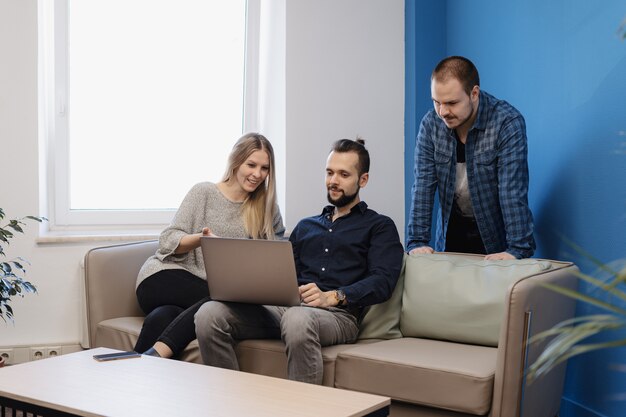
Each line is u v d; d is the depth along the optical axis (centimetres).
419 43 406
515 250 284
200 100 414
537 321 226
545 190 319
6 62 356
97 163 396
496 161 292
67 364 217
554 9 309
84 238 370
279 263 250
